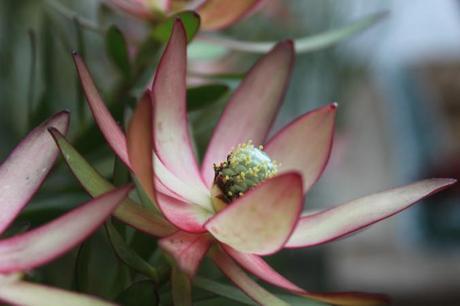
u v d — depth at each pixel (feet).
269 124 1.14
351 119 2.75
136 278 1.04
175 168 1.07
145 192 0.97
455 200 3.03
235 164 1.08
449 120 3.39
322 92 2.25
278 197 0.91
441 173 3.06
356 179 3.01
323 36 1.27
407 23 3.43
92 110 0.93
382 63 3.33
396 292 2.83
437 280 2.84
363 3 2.25
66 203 1.11
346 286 2.82
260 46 1.28
